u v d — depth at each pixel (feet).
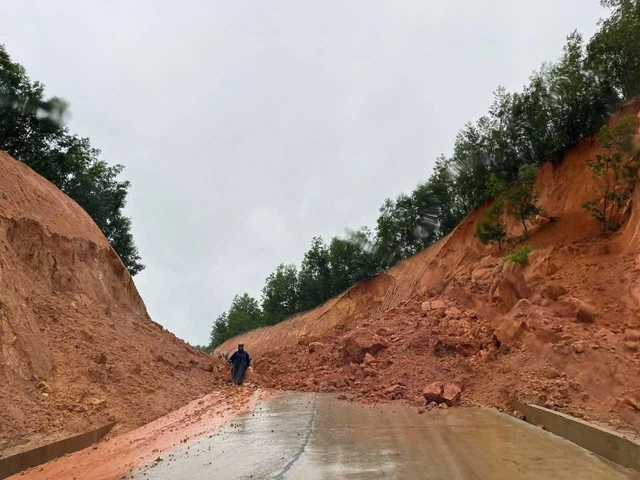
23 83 82.79
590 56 60.49
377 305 86.58
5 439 22.15
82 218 58.03
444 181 97.35
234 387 43.80
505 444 22.15
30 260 40.52
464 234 70.44
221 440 24.77
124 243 111.34
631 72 54.13
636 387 25.53
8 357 26.96
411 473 18.01
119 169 110.32
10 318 28.78
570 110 59.67
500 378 34.14
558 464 18.98
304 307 139.23
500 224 58.29
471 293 51.47
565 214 52.65
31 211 45.37
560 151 60.64
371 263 116.06
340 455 20.84
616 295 33.86
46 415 25.34
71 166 91.97
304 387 42.14
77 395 28.45
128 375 34.24
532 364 33.06
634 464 18.19
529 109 64.39
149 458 22.00
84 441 24.52
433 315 50.60
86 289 45.16
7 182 45.06
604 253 39.32
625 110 51.13
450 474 17.80
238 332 184.44
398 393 35.83
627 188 42.39
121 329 42.57
